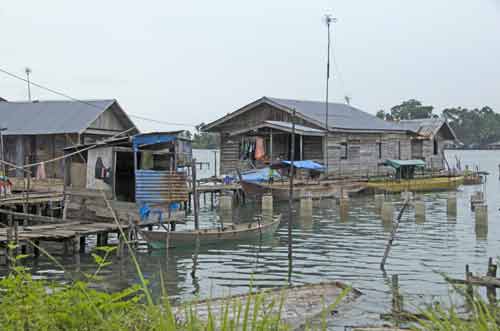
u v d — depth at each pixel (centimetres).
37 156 3544
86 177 2250
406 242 2238
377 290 1448
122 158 2430
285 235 2433
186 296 1409
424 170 5144
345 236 2408
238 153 4466
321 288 1329
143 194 2094
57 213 2703
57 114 3631
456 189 4747
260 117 4416
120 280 1576
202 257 1931
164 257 1909
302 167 3741
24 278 604
